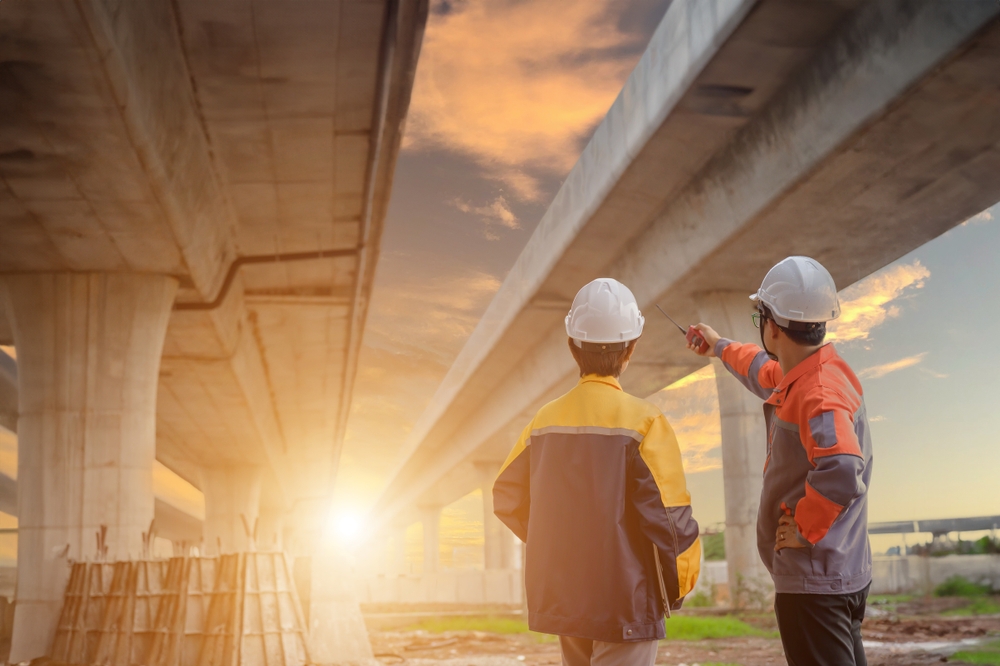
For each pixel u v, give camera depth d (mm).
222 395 33125
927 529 23469
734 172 16781
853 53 12789
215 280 22469
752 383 4027
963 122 12758
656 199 19516
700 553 3240
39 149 13969
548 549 3350
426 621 29156
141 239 17734
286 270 25734
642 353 28406
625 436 3334
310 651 12109
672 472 3246
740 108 15430
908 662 10578
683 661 13133
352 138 17469
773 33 13195
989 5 10172
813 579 3242
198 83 15109
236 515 48969
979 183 14945
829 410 3205
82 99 12461
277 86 15312
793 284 3523
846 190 15195
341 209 21281
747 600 20781
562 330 29609
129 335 18859
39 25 10680
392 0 13031
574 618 3229
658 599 3230
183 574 11906
